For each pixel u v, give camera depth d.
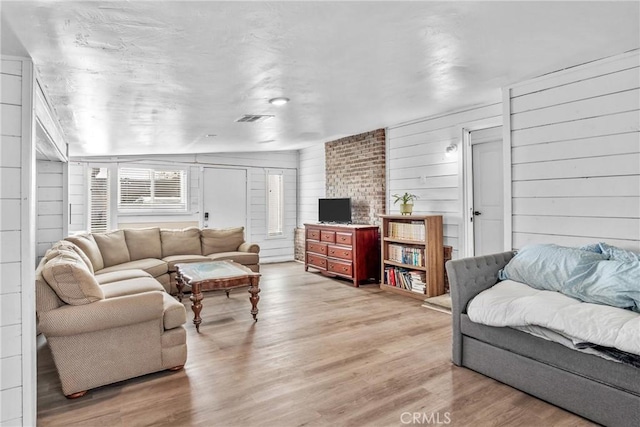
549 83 3.06
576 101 2.91
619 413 1.92
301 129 4.95
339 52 2.33
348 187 6.26
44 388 2.45
